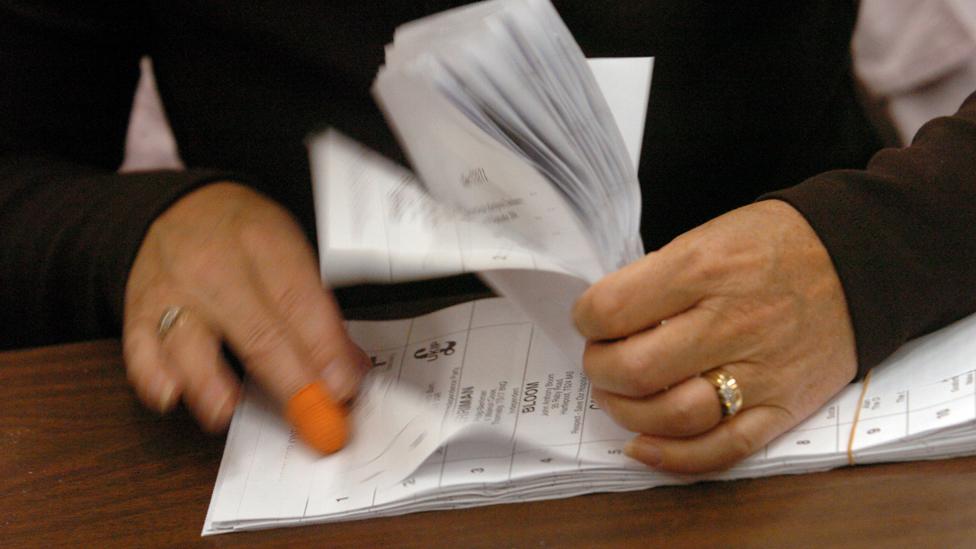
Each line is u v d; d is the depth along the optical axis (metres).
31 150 1.42
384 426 1.16
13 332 1.31
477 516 1.12
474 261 1.09
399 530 1.11
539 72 1.10
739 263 1.11
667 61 1.34
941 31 1.59
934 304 1.13
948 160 1.15
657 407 1.10
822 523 1.08
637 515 1.10
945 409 1.09
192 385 1.17
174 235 1.25
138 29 1.47
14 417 1.22
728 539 1.08
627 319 1.10
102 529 1.14
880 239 1.13
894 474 1.10
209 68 1.42
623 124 1.14
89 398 1.23
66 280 1.28
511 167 1.09
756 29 1.34
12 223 1.31
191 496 1.15
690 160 1.37
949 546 1.06
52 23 1.42
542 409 1.15
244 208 1.26
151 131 2.59
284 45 1.38
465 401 1.16
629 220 1.12
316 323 1.19
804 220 1.14
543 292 1.11
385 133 1.37
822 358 1.12
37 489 1.17
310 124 1.40
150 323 1.20
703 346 1.10
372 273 1.10
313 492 1.13
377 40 1.37
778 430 1.11
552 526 1.10
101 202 1.29
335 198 1.13
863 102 1.60
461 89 1.09
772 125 1.37
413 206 1.12
